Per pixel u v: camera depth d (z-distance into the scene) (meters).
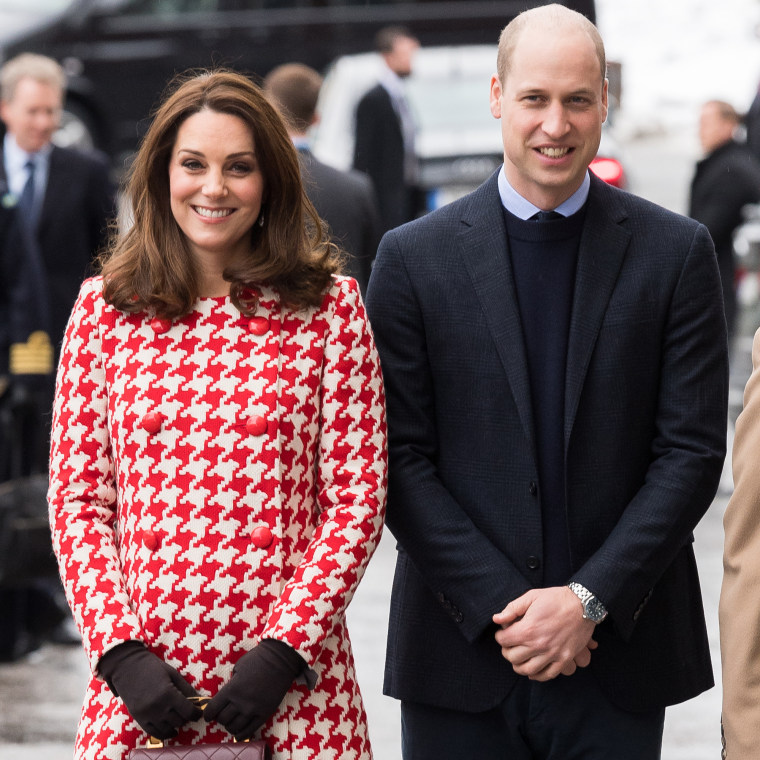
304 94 16.39
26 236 15.02
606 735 8.20
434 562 8.03
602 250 8.16
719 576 16.47
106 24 39.16
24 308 14.95
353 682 7.52
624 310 8.09
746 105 53.84
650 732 8.29
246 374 7.38
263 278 7.43
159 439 7.31
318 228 7.85
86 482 7.45
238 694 6.99
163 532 7.26
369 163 27.94
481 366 8.15
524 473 8.08
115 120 39.28
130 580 7.31
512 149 8.00
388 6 40.06
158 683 6.98
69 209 16.95
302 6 40.03
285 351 7.47
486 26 39.94
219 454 7.29
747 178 25.00
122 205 8.16
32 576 14.34
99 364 7.50
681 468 7.99
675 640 8.30
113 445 7.45
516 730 8.22
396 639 8.45
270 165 7.53
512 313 8.12
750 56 57.81
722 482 20.42
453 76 30.92
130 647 7.09
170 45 39.44
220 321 7.47
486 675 8.16
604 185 8.33
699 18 57.50
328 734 7.33
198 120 7.43
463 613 7.99
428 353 8.27
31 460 15.13
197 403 7.33
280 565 7.30
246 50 40.06
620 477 8.10
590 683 8.15
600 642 8.12
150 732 7.00
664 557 7.92
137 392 7.36
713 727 12.71
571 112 7.85
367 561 7.40
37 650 15.20
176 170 7.46
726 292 25.30
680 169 52.91
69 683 14.15
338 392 7.52
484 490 8.15
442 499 8.09
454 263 8.26
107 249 8.17
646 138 58.91
